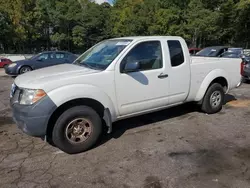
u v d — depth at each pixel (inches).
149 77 170.6
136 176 126.0
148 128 189.9
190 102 216.8
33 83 140.0
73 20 1644.9
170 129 187.6
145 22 1445.6
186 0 1393.9
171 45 184.4
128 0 1712.6
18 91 143.9
